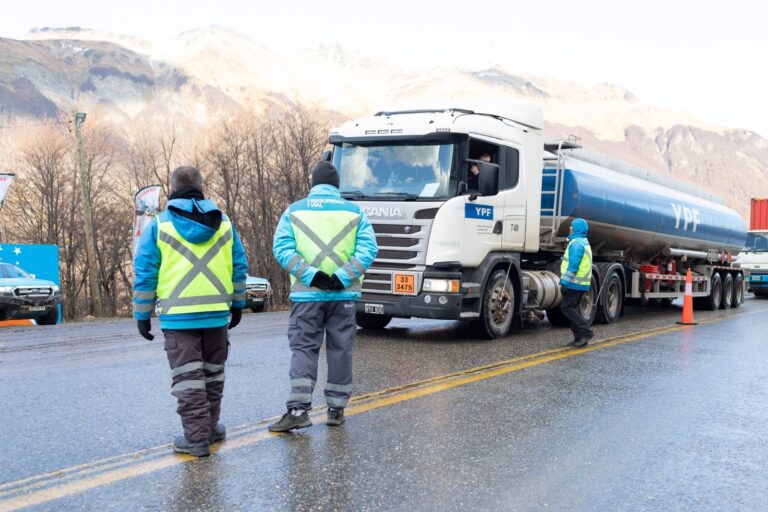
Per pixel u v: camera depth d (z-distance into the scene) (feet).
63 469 14.49
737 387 24.35
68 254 162.61
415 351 30.48
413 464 15.08
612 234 45.32
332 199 18.08
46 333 40.42
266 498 13.00
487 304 34.19
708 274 61.31
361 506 12.70
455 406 20.29
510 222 35.22
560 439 17.25
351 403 20.44
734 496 13.78
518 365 27.27
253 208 156.87
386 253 32.53
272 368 25.75
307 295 17.53
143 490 13.33
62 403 20.16
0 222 166.50
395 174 32.94
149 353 30.27
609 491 13.83
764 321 50.88
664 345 34.63
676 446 17.02
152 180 177.99
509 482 14.14
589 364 28.02
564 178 39.93
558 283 39.81
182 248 15.56
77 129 104.27
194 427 15.42
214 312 15.72
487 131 33.58
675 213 53.16
